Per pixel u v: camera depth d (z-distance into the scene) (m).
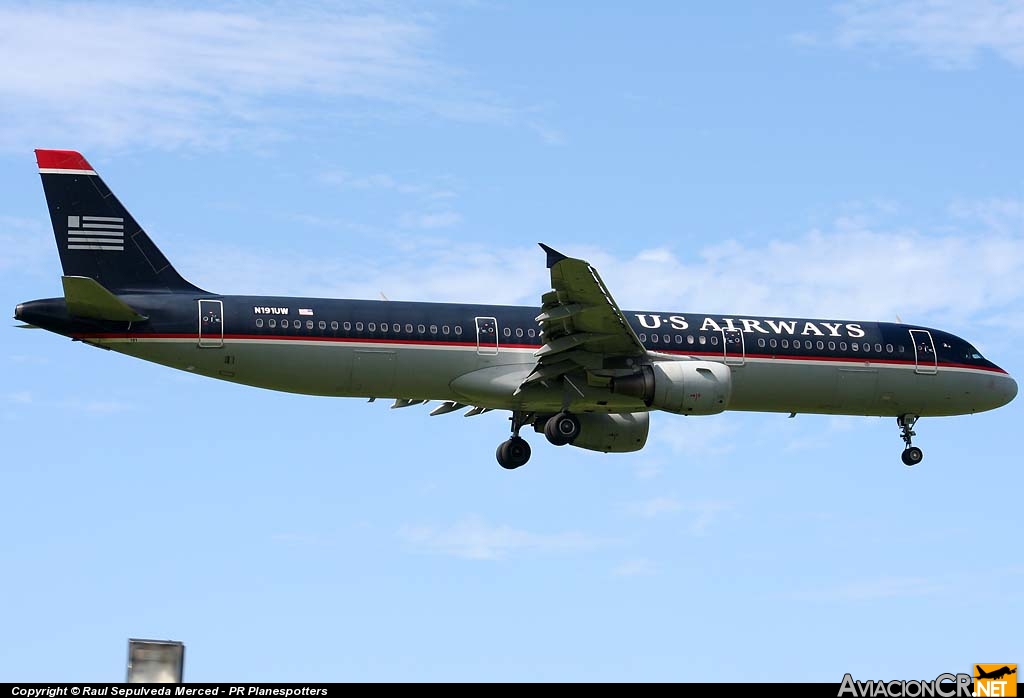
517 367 131.62
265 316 126.75
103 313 122.56
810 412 143.88
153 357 124.81
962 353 146.38
